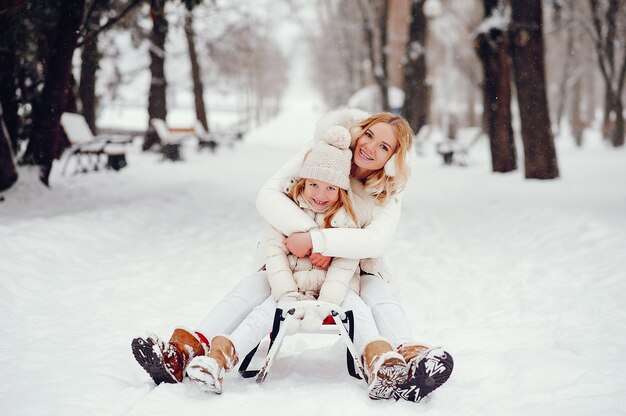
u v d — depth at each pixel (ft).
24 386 10.41
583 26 93.86
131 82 93.56
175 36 81.35
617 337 13.21
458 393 10.37
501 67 53.57
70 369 11.19
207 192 39.93
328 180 10.82
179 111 189.98
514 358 12.01
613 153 83.97
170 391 10.03
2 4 29.53
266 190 11.43
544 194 37.32
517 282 18.94
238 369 11.32
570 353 12.39
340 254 10.67
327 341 13.64
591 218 26.30
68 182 40.22
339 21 119.85
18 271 18.21
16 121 34.91
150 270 20.61
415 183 48.19
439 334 14.15
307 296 10.84
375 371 9.61
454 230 28.37
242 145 103.55
